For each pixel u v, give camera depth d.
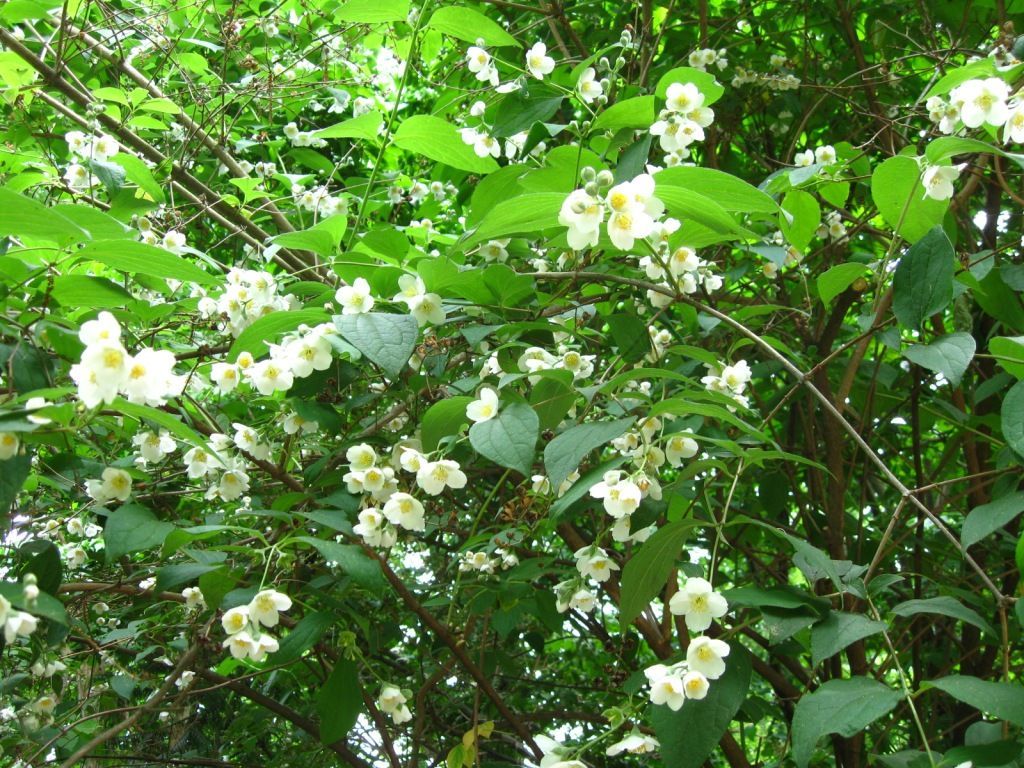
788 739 0.93
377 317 0.58
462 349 0.75
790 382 1.03
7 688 0.70
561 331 0.72
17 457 0.45
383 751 1.00
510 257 0.79
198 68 1.05
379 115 0.76
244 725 0.98
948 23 1.09
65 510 0.80
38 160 0.93
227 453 0.68
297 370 0.63
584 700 1.20
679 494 0.66
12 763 0.73
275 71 1.07
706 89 0.70
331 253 0.70
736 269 0.85
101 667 0.86
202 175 1.15
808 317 0.86
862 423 0.94
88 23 1.02
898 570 1.06
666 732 0.51
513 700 1.17
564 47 1.04
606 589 0.87
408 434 0.72
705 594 0.53
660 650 0.77
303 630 0.63
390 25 1.03
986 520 0.54
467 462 0.72
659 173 0.60
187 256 1.02
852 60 1.18
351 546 0.58
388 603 0.91
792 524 1.10
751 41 1.19
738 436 0.88
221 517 0.71
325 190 0.98
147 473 0.73
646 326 0.70
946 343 0.58
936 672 1.06
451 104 0.91
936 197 0.61
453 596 0.79
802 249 0.77
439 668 0.90
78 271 0.71
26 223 0.47
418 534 0.92
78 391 0.45
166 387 0.49
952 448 1.02
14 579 0.65
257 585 0.68
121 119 0.95
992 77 0.63
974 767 0.47
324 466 0.68
